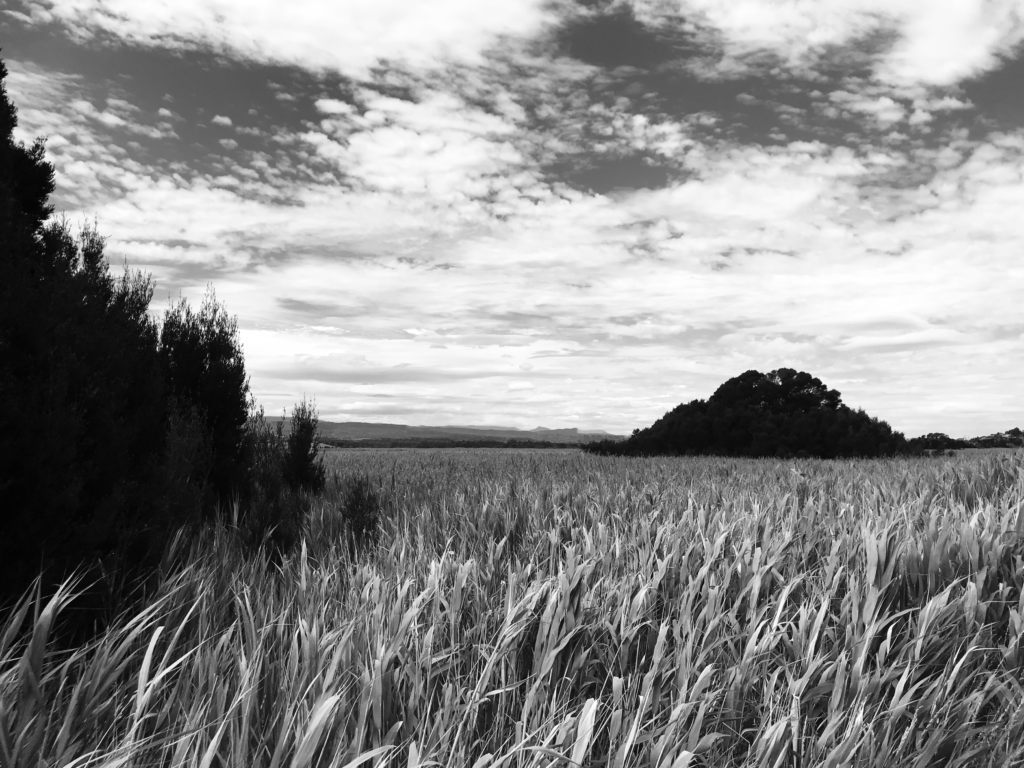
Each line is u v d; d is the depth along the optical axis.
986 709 3.93
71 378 5.44
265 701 3.24
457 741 2.84
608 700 3.68
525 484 11.07
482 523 7.26
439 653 3.80
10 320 5.06
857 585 4.32
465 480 14.20
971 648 3.76
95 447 5.63
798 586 5.02
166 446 7.42
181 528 6.41
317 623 3.68
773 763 2.99
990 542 5.39
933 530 5.48
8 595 4.54
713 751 3.28
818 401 42.59
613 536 6.72
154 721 3.05
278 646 3.93
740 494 9.55
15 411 4.70
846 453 37.84
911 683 3.81
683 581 4.87
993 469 10.12
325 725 2.78
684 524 6.55
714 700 3.46
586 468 19.30
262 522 8.08
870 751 3.02
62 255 6.71
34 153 7.86
